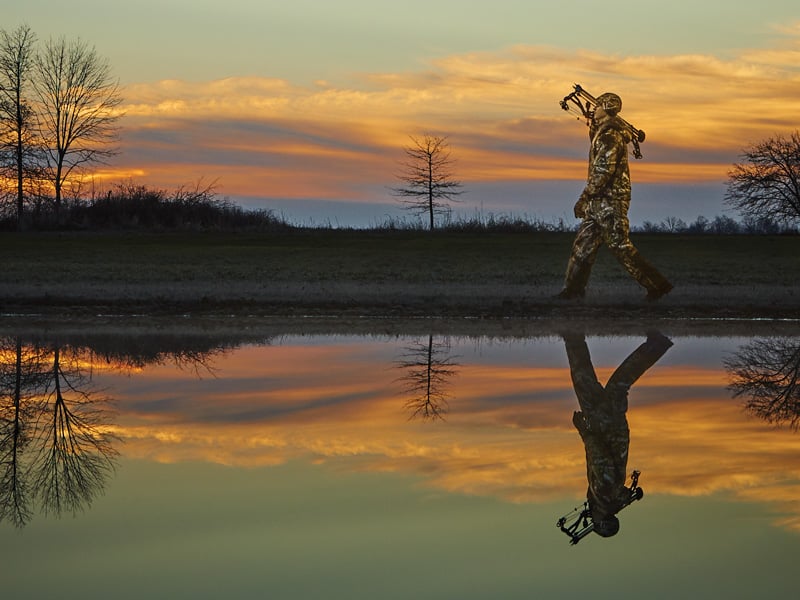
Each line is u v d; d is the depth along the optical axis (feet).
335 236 145.38
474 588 20.20
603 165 81.00
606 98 81.61
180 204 167.22
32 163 181.88
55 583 20.48
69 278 100.99
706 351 60.34
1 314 78.13
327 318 77.30
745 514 25.81
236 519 24.72
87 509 25.73
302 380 48.49
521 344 63.57
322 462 30.99
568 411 40.63
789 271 111.24
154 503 26.22
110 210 165.27
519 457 32.01
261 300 84.84
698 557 22.26
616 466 30.86
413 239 139.95
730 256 123.24
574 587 20.20
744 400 43.78
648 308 81.05
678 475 30.01
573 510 25.82
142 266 110.11
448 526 24.34
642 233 163.12
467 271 109.50
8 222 161.58
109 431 36.06
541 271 110.32
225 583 20.44
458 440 34.47
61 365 53.42
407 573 20.99
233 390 45.47
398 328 71.97
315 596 19.70
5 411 40.45
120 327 71.51
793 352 59.93
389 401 42.65
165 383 47.57
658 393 45.44
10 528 24.29
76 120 185.26
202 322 74.84
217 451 32.55
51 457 31.76
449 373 51.03
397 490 27.61
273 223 166.30
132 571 21.16
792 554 22.50
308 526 24.27
